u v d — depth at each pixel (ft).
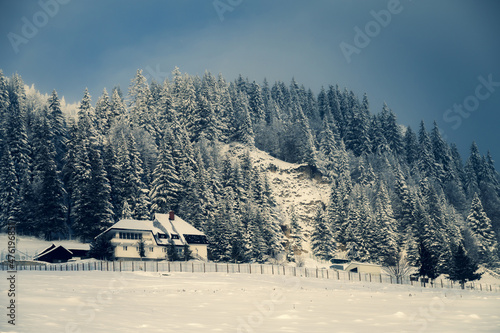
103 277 185.37
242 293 147.33
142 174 435.53
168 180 409.90
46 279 159.12
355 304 120.16
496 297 154.81
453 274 306.35
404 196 485.56
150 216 399.44
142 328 75.66
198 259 342.44
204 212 404.36
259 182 464.65
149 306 105.91
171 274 218.59
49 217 359.66
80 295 119.14
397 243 425.69
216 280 201.36
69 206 401.49
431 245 386.11
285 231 487.20
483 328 76.23
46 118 439.22
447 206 492.54
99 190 369.71
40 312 85.25
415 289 234.17
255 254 386.73
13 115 459.32
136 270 237.86
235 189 455.22
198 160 463.01
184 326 79.30
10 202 362.33
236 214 410.11
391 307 112.57
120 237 329.52
